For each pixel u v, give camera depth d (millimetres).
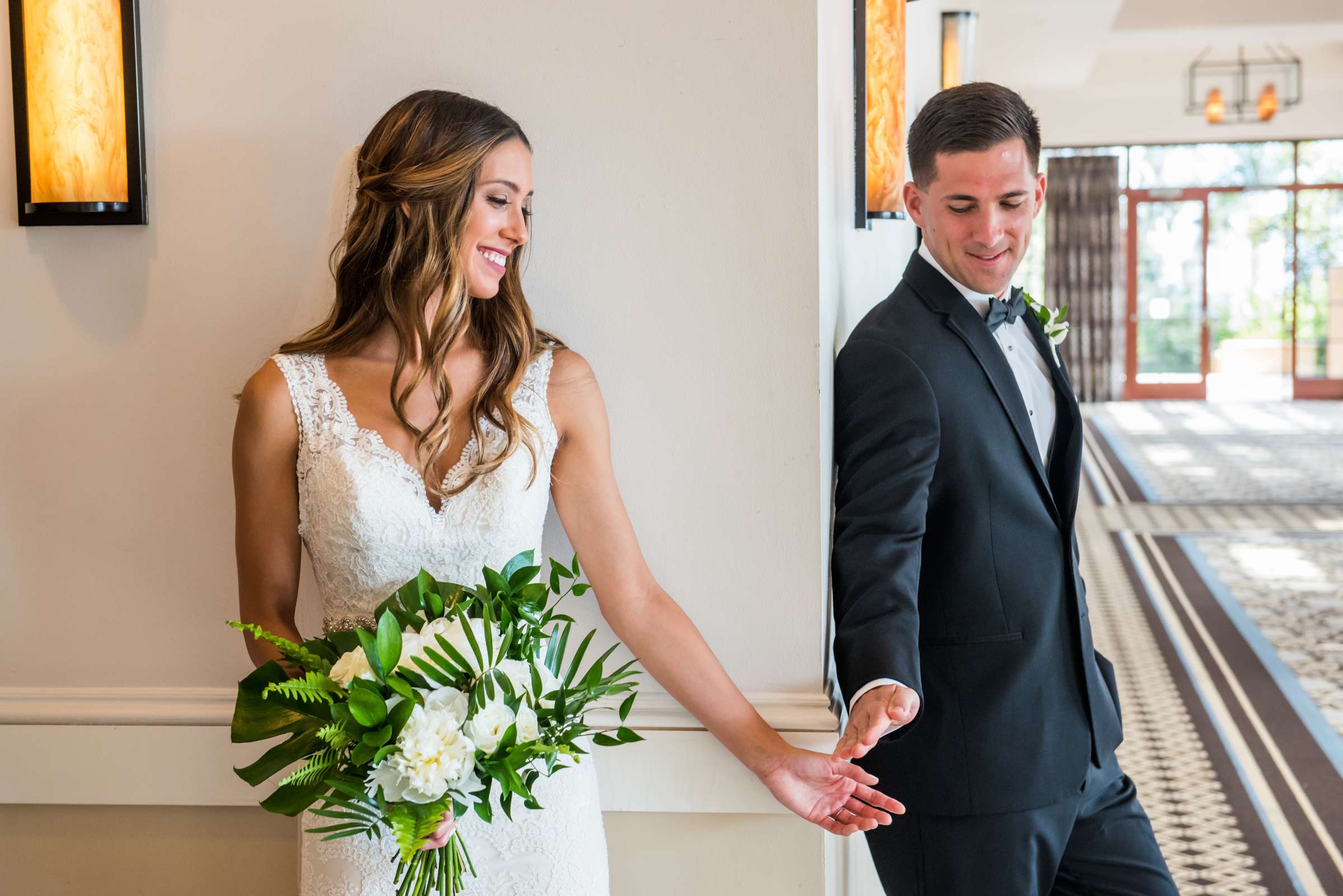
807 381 1870
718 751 1900
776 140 1838
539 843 1626
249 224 1932
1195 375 15055
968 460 1879
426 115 1582
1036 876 1929
